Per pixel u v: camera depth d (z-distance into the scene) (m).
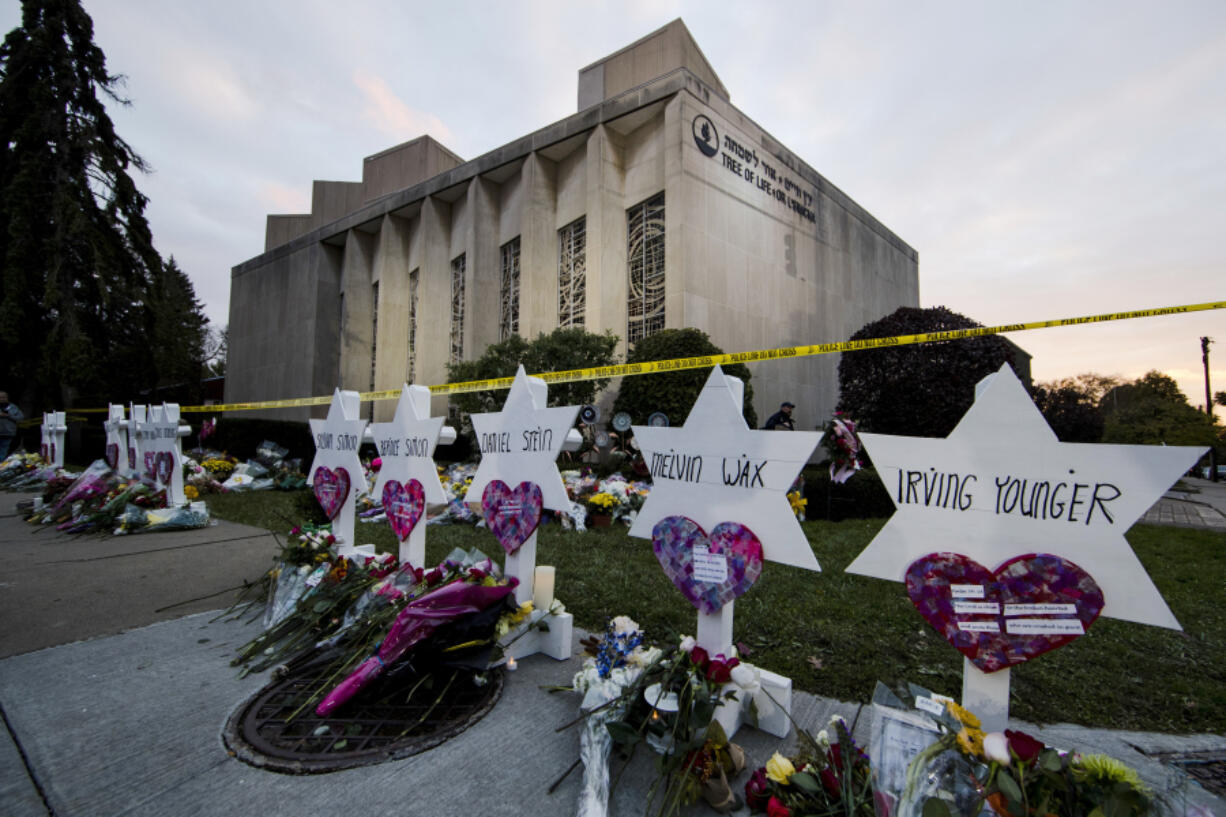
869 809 1.64
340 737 2.24
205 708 2.46
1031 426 1.75
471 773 2.03
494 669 2.85
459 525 6.84
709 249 14.25
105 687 2.64
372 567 3.58
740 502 2.35
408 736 2.25
